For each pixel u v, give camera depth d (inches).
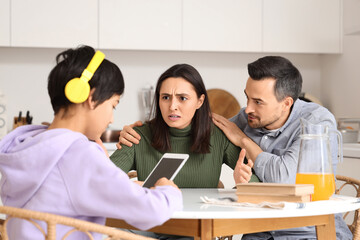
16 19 140.6
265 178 79.7
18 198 49.3
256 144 84.0
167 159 68.4
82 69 49.9
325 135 65.1
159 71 161.9
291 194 58.8
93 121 50.9
